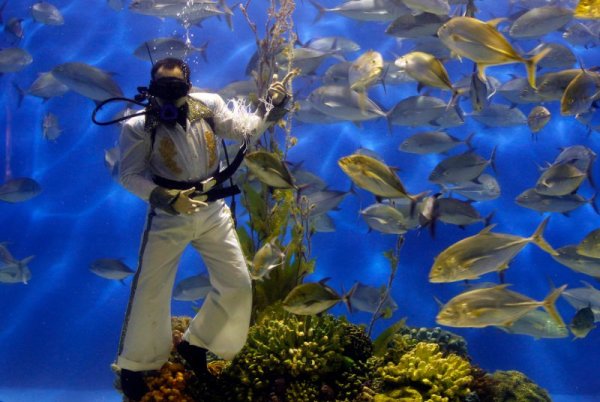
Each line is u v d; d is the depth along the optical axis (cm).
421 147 752
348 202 1080
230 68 1159
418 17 670
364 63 423
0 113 1141
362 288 679
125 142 344
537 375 1009
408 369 420
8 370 1062
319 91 668
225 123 372
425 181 1088
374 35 1141
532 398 552
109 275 812
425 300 1039
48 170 1141
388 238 1066
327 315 484
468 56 358
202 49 812
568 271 1051
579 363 1012
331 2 1159
